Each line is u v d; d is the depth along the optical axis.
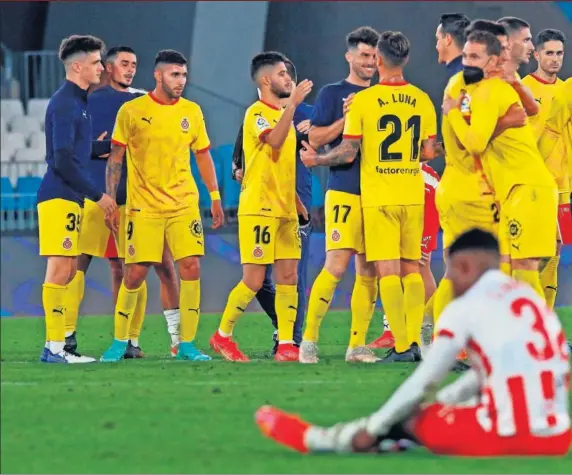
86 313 51.09
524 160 24.81
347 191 27.56
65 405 22.19
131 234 29.33
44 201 29.05
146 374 26.50
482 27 24.53
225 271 52.19
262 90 29.16
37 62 62.91
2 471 16.83
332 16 64.25
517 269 25.02
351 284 50.59
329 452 17.25
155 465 17.02
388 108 27.09
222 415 20.92
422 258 30.58
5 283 52.50
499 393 16.00
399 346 28.09
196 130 29.72
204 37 62.16
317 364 27.98
